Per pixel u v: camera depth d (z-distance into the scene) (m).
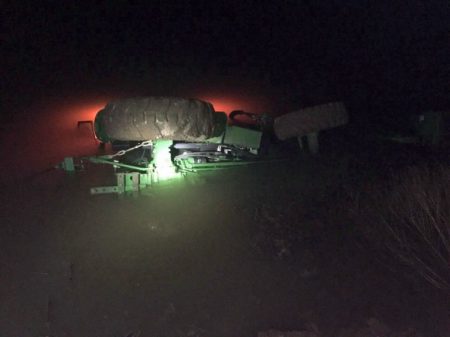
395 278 3.16
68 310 2.94
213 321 2.83
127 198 4.39
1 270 3.32
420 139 5.73
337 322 2.79
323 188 4.53
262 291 3.06
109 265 3.35
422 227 3.57
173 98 4.36
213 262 3.36
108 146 6.04
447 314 2.81
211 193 4.44
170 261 3.38
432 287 3.04
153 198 4.36
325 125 5.11
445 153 5.37
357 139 5.87
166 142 4.54
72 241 3.67
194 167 4.75
